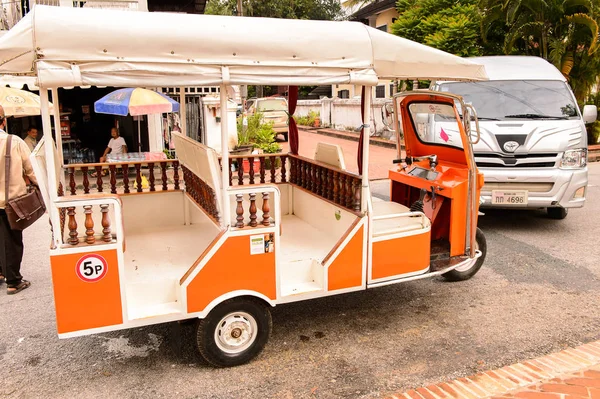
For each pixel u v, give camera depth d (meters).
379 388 3.48
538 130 6.81
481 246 5.36
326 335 4.27
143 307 3.62
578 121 7.04
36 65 3.00
